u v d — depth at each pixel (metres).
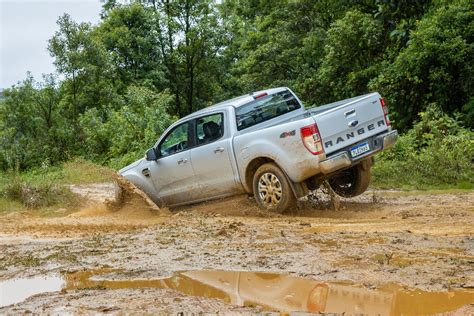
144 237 7.14
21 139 33.56
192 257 5.63
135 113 29.19
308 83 26.56
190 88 50.31
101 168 10.92
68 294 4.45
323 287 4.28
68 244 6.98
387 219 7.83
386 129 8.80
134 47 47.41
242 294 4.20
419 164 13.27
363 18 23.39
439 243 5.71
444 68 18.36
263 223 7.93
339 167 8.28
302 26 32.16
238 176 9.23
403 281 4.34
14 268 5.63
